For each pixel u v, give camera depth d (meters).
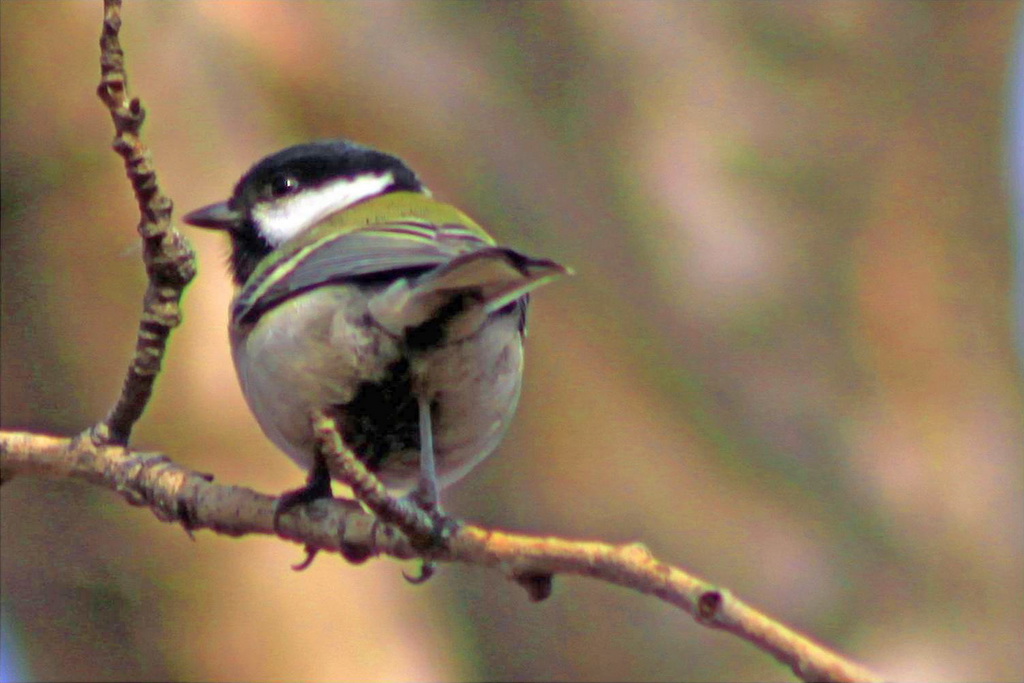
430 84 11.62
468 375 6.57
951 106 13.80
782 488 12.15
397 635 10.05
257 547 10.05
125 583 10.13
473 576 11.84
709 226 12.57
